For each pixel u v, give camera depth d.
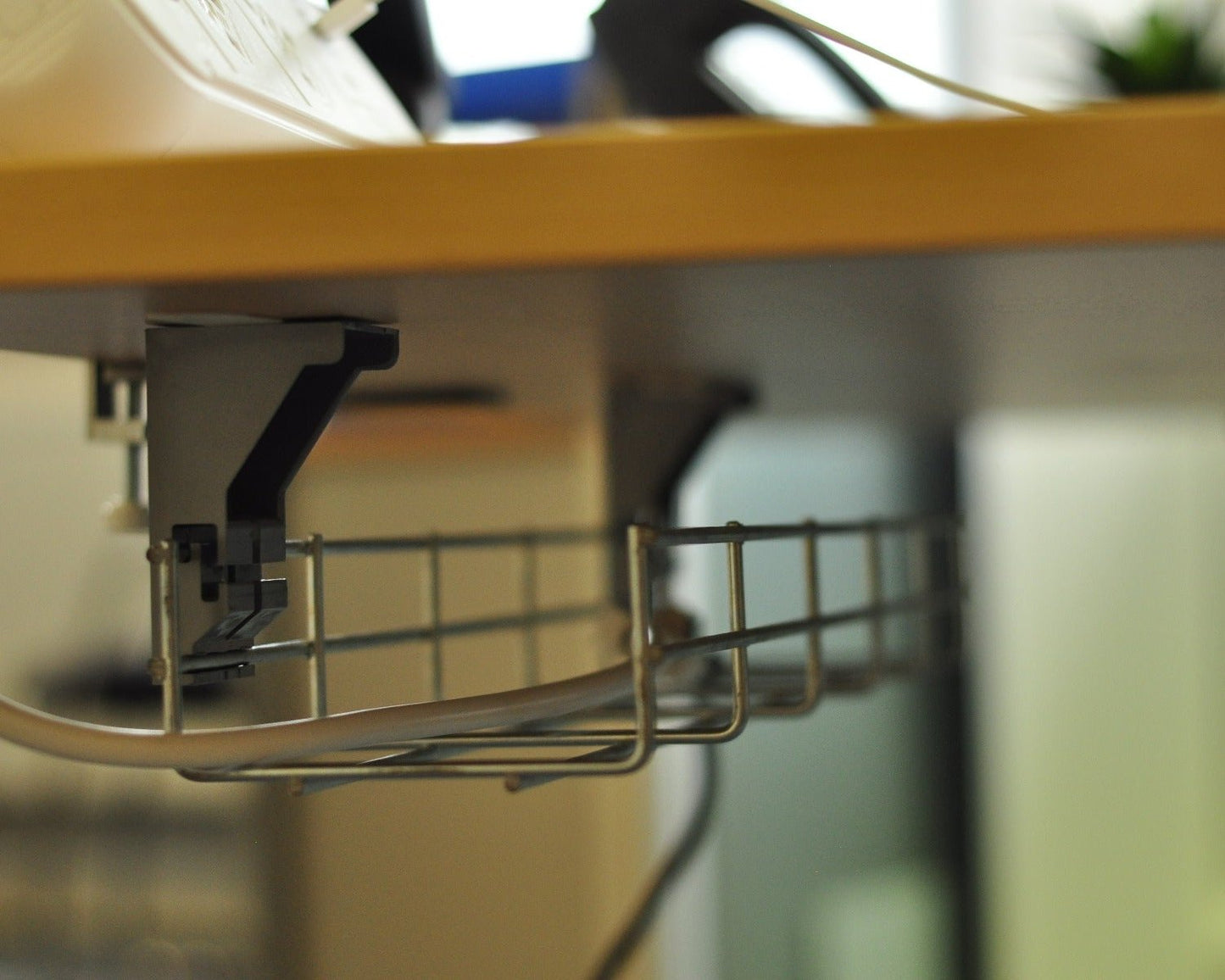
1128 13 1.35
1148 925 1.68
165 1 0.32
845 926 1.57
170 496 0.30
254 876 1.06
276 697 0.93
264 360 0.30
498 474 1.04
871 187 0.21
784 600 1.55
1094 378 0.62
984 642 1.71
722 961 1.41
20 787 1.08
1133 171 0.20
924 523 0.80
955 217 0.21
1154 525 1.72
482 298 0.28
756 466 1.57
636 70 0.83
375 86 0.51
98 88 0.30
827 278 0.26
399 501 1.04
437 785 1.05
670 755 1.06
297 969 1.05
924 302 0.31
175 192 0.22
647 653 0.29
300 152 0.22
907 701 1.67
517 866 1.05
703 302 0.30
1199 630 1.71
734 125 0.22
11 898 1.07
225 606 0.30
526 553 0.72
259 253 0.22
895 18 1.42
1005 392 0.70
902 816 1.67
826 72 0.87
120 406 0.54
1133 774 1.70
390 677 1.00
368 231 0.22
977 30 1.56
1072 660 1.71
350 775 0.29
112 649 1.11
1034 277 0.26
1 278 0.23
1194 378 0.62
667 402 0.74
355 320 0.31
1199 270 0.25
